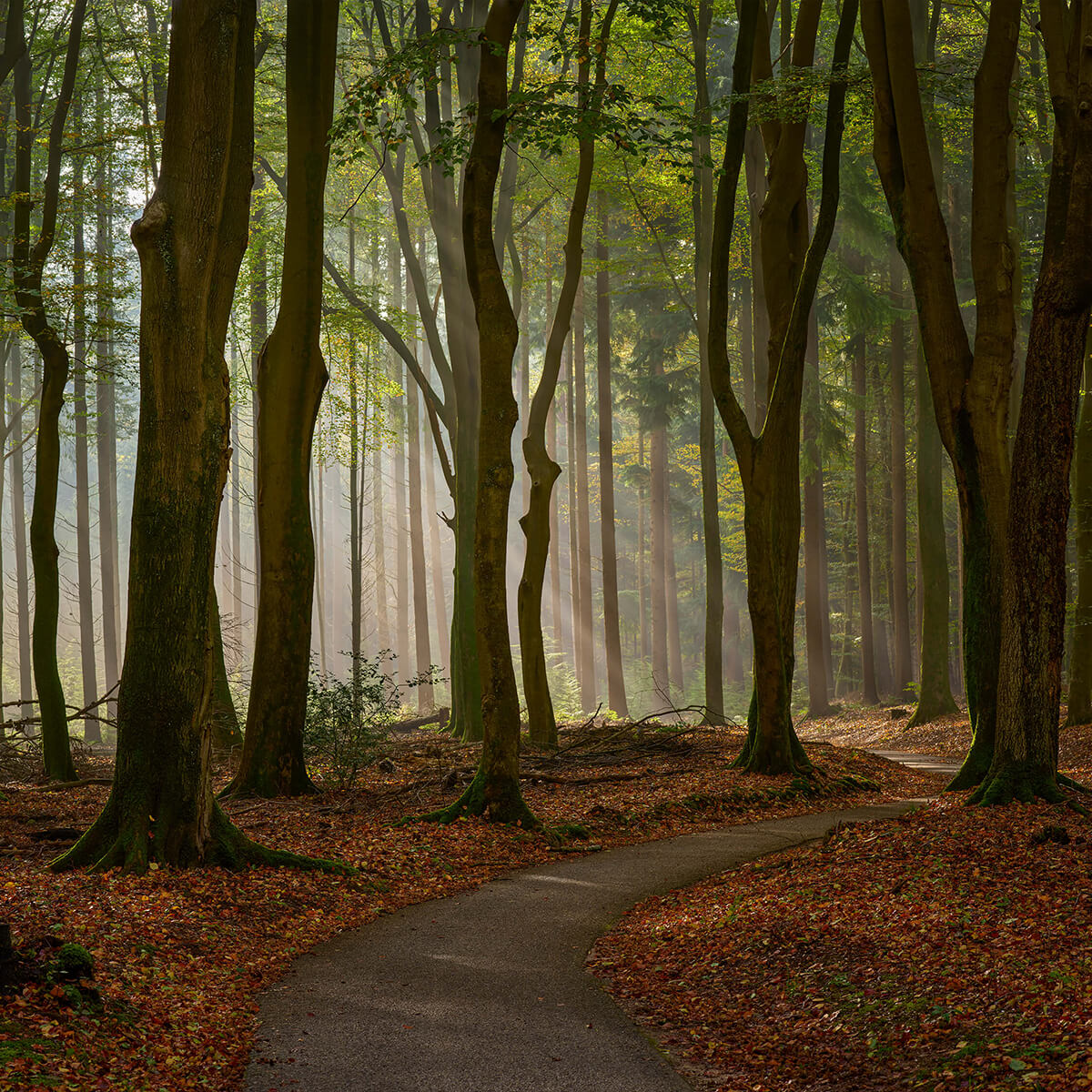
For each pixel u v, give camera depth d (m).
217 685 20.78
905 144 15.19
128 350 30.61
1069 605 23.91
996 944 6.95
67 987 5.98
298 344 15.76
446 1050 6.05
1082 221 11.70
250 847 10.25
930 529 26.58
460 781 16.08
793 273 18.55
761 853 12.05
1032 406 12.16
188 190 9.93
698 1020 6.68
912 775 19.05
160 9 24.50
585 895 10.23
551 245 35.62
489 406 13.17
